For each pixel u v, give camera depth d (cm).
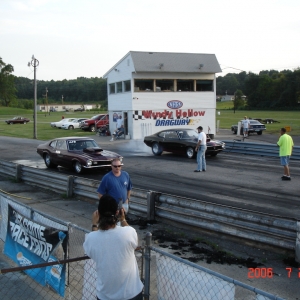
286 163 1416
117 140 3322
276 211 1008
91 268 474
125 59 3425
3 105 14162
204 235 821
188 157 2077
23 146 2988
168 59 3466
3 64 13762
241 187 1316
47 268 547
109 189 667
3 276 618
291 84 11162
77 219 977
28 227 600
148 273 461
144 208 950
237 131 3716
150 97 3394
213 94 3597
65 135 3916
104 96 18350
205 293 395
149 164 1903
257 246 737
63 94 18638
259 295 346
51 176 1302
